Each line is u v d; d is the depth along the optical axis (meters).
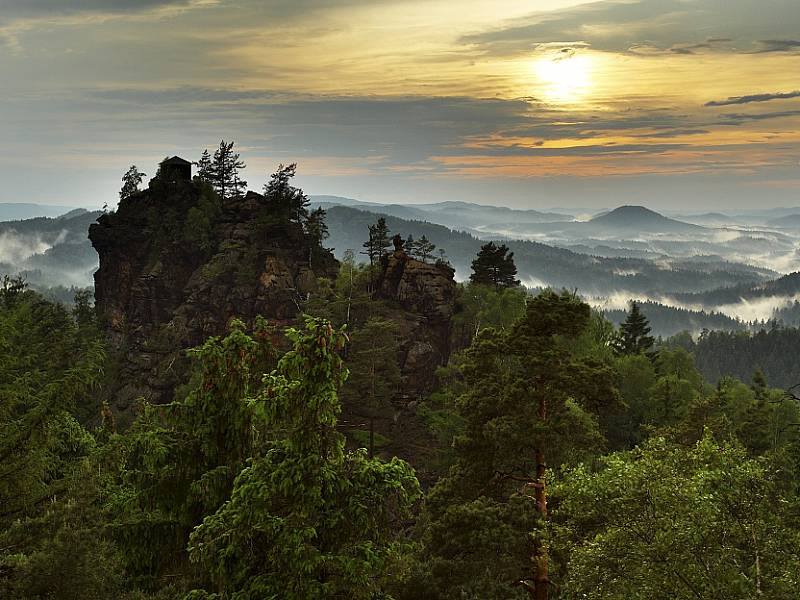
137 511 16.62
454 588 25.06
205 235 102.56
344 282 80.00
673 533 13.95
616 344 92.25
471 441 27.55
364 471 14.41
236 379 16.77
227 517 13.52
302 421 13.69
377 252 94.81
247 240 101.31
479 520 25.23
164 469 16.27
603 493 15.34
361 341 63.38
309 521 13.52
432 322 85.94
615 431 59.50
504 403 26.78
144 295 102.25
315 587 12.77
